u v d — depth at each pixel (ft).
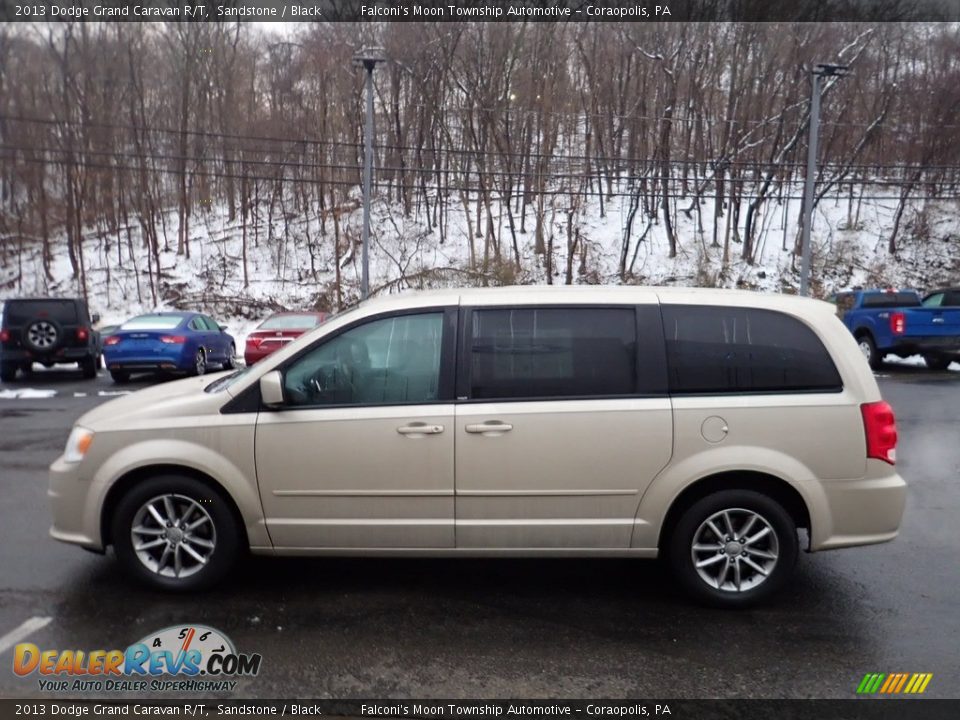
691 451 13.33
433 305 14.03
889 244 123.65
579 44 112.06
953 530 18.79
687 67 116.16
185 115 115.14
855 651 12.16
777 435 13.30
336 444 13.52
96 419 14.30
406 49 111.86
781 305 13.97
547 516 13.52
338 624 13.00
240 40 120.16
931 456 27.84
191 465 13.61
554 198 122.62
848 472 13.34
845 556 16.79
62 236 126.21
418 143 115.03
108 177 114.93
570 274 108.47
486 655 11.95
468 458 13.42
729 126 112.47
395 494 13.55
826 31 113.50
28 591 14.25
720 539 13.64
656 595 14.40
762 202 119.55
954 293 58.65
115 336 50.42
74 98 109.09
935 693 10.90
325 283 110.73
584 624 13.08
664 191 111.45
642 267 115.55
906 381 51.16
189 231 125.18
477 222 119.03
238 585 14.69
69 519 14.05
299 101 115.03
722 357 13.69
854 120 121.19
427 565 15.94
